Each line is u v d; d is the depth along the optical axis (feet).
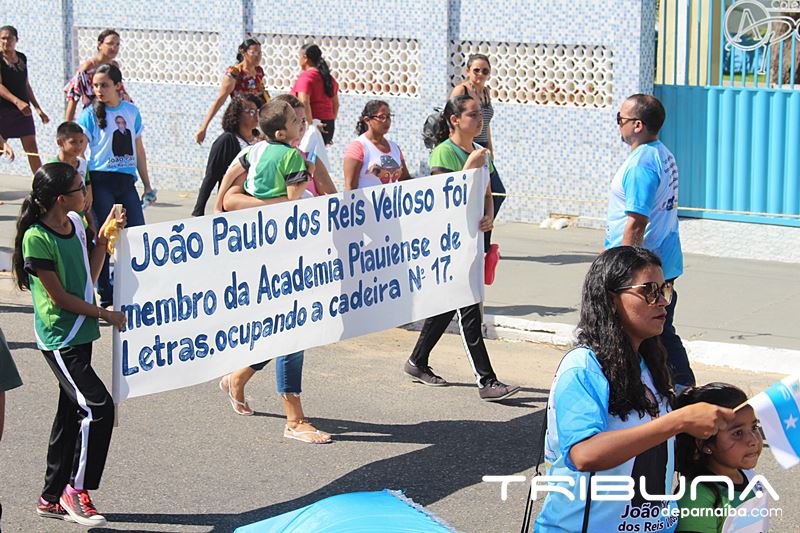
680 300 32.32
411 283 23.59
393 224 23.07
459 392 25.99
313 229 21.65
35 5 51.34
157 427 23.82
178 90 48.75
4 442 22.76
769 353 26.76
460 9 42.57
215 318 20.26
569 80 41.24
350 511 14.16
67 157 27.27
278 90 47.26
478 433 23.32
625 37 39.63
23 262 18.54
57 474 19.07
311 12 45.57
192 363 20.01
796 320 30.09
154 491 20.52
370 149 26.58
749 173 40.32
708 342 27.66
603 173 40.96
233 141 35.37
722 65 40.24
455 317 30.99
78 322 18.53
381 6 43.96
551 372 27.30
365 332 22.89
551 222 42.04
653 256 11.55
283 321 21.42
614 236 21.84
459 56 43.09
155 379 19.48
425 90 43.45
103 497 20.24
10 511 19.53
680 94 40.73
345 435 23.30
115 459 22.04
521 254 38.09
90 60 38.81
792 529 18.51
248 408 24.61
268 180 22.41
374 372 27.53
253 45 40.60
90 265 19.12
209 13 47.62
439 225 23.89
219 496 20.29
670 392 11.84
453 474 21.16
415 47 43.96
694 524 12.21
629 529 11.55
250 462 21.88
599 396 11.18
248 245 20.59
